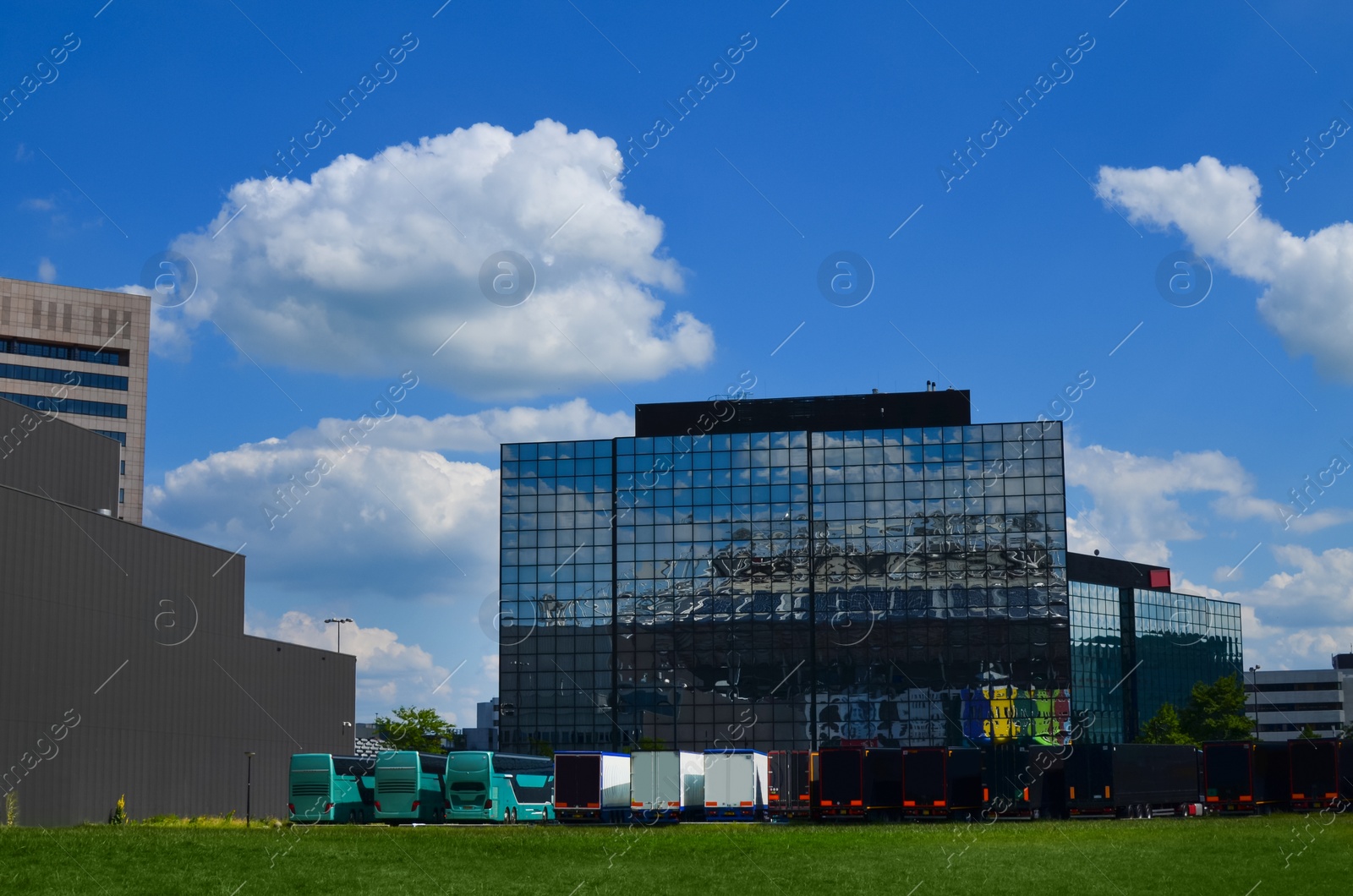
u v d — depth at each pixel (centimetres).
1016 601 15888
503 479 17275
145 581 9638
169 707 9850
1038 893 5044
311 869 5600
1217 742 9750
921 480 16338
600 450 17138
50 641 8538
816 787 9706
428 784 9206
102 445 10669
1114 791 9544
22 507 8319
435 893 4997
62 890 4900
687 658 16400
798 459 16625
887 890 5131
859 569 16250
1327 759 9481
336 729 12462
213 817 10244
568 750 16438
